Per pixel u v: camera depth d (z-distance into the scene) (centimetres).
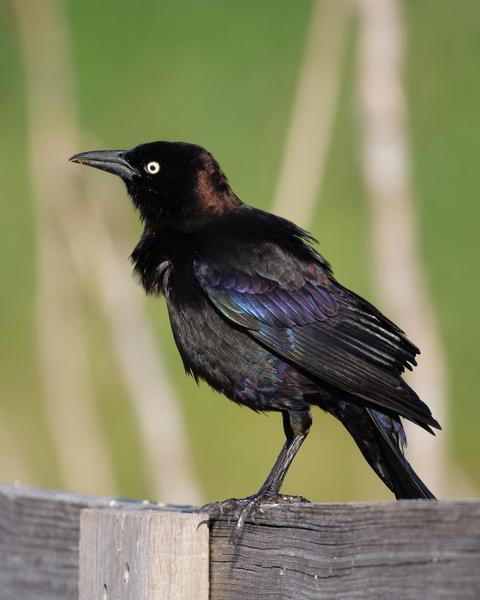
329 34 1231
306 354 852
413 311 1143
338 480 1380
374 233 1152
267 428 1452
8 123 1538
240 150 1509
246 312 857
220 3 1572
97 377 1416
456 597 477
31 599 751
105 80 1555
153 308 1510
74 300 1307
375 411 837
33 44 1333
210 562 625
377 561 517
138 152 922
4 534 778
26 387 1489
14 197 1577
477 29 1423
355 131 1205
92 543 648
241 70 1544
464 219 1493
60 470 1341
